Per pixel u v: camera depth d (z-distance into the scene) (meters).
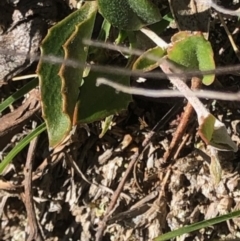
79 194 0.24
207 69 0.18
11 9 0.22
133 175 0.23
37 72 0.19
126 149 0.23
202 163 0.22
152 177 0.23
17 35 0.22
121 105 0.20
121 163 0.23
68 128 0.19
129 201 0.23
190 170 0.22
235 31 0.22
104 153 0.23
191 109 0.20
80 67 0.18
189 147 0.22
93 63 0.21
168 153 0.22
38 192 0.24
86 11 0.19
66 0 0.22
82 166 0.24
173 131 0.22
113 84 0.18
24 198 0.23
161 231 0.23
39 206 0.24
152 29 0.21
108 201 0.23
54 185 0.24
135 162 0.22
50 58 0.18
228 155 0.22
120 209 0.23
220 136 0.18
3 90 0.23
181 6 0.20
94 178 0.24
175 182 0.22
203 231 0.22
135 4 0.19
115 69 0.18
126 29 0.19
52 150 0.23
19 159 0.24
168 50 0.18
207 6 0.20
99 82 0.18
